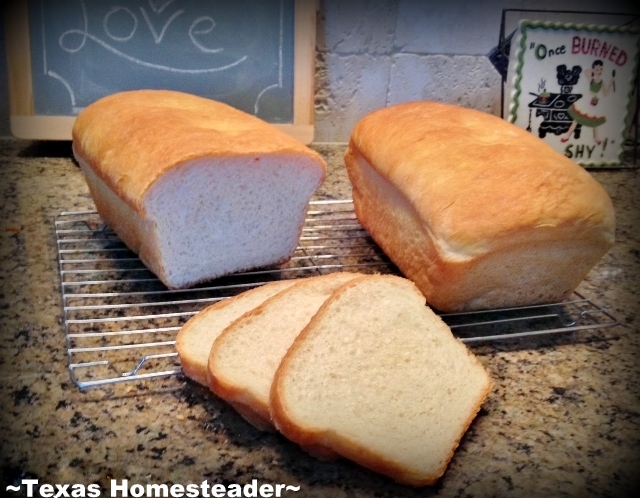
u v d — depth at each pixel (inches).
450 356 11.6
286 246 15.9
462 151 14.3
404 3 23.0
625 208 21.1
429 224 13.3
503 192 13.1
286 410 9.8
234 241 14.9
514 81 22.3
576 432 10.9
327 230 18.4
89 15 20.7
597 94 23.1
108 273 15.4
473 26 23.8
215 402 11.2
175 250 14.2
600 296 15.7
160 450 10.0
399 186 14.6
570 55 22.5
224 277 15.6
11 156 22.7
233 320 12.5
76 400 11.0
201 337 12.0
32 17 20.4
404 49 23.9
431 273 13.6
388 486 9.6
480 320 14.3
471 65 24.6
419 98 25.0
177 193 13.5
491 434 10.7
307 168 14.8
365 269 16.1
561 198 13.2
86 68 21.2
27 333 12.8
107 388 11.3
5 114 23.6
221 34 21.7
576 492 9.5
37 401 10.9
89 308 13.5
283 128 23.0
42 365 11.8
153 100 16.6
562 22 22.7
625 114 23.5
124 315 13.6
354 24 23.1
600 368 12.7
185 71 22.0
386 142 15.8
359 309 11.8
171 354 12.0
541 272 14.0
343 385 10.6
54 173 21.5
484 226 12.7
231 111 16.6
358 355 11.1
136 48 21.4
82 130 16.4
